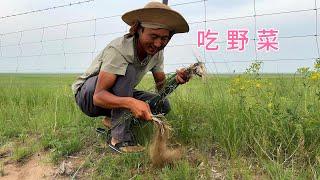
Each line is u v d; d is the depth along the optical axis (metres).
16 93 2.81
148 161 1.49
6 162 1.71
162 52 1.65
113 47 1.48
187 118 1.69
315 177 1.25
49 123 2.01
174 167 1.44
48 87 3.31
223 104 1.68
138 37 1.48
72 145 1.69
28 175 1.61
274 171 1.32
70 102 2.31
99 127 1.85
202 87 2.03
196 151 1.55
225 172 1.39
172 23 1.42
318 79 1.60
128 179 1.42
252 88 1.74
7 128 2.03
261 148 1.39
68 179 1.53
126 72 1.49
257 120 1.53
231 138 1.52
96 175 1.50
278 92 1.82
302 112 1.55
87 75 1.62
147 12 1.39
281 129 1.47
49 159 1.66
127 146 1.54
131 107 1.41
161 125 1.42
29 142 1.86
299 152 1.39
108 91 1.50
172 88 1.57
